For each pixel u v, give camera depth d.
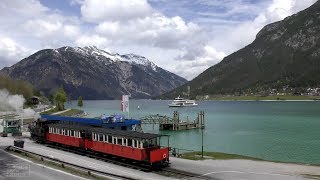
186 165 49.03
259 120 156.12
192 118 175.50
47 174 44.53
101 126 66.25
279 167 48.75
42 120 73.50
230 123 144.12
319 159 66.25
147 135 48.41
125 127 69.69
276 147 81.44
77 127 61.03
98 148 54.69
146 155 46.59
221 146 84.44
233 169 46.66
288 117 168.38
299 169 47.34
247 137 100.31
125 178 40.38
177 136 106.62
